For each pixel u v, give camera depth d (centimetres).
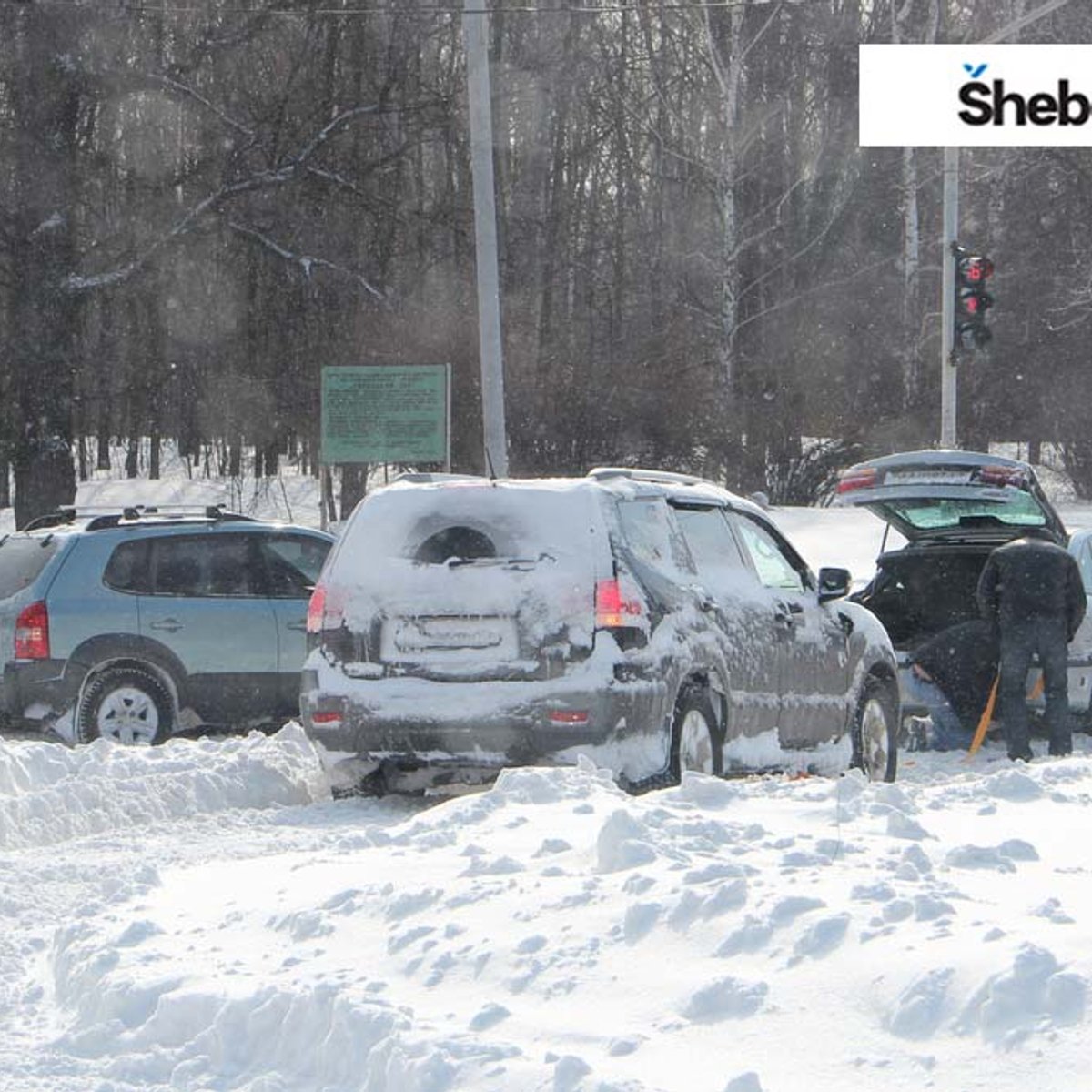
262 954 2156
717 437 13788
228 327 11112
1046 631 4747
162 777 3769
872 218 17262
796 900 1927
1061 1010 1595
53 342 10350
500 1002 1875
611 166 18438
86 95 10331
